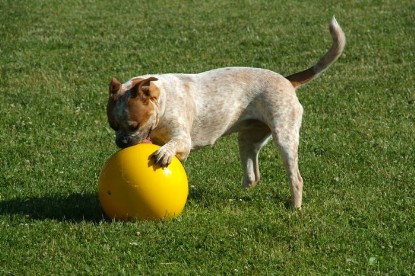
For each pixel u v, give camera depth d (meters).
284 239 10.14
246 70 11.53
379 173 12.80
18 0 28.42
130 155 10.19
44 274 9.23
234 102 11.33
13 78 19.33
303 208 11.27
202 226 10.48
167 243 9.95
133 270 9.28
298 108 11.33
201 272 9.19
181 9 27.47
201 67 20.27
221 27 24.59
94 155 13.97
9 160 13.67
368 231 10.41
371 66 19.89
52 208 11.34
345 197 11.73
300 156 13.82
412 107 16.62
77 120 16.09
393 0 27.27
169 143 10.44
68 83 18.91
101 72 19.95
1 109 16.78
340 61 20.55
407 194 11.88
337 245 9.92
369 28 23.59
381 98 17.22
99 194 10.52
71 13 26.77
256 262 9.45
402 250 9.81
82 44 22.73
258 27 24.44
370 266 9.36
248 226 10.51
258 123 11.55
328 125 15.63
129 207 10.25
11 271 9.32
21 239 10.16
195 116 11.16
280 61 20.88
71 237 10.18
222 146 14.51
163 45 22.53
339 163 13.38
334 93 17.67
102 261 9.51
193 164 13.47
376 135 14.91
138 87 10.09
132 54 21.59
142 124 10.16
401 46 21.48
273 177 12.94
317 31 23.64
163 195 10.21
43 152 14.12
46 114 16.39
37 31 24.09
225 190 12.20
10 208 11.41
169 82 10.90
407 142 14.44
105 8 27.66
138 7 27.86
